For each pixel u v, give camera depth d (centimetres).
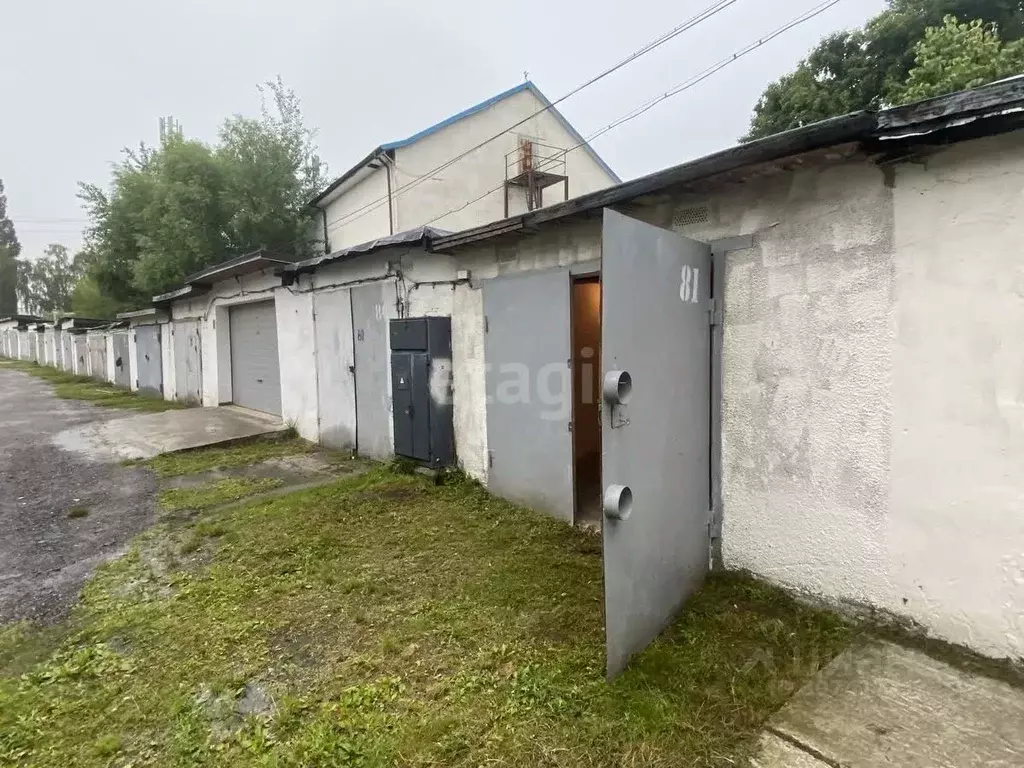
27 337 3456
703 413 316
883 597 265
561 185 1636
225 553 407
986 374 228
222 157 1725
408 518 465
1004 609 229
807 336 284
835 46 1339
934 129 213
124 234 1945
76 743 221
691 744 200
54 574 386
